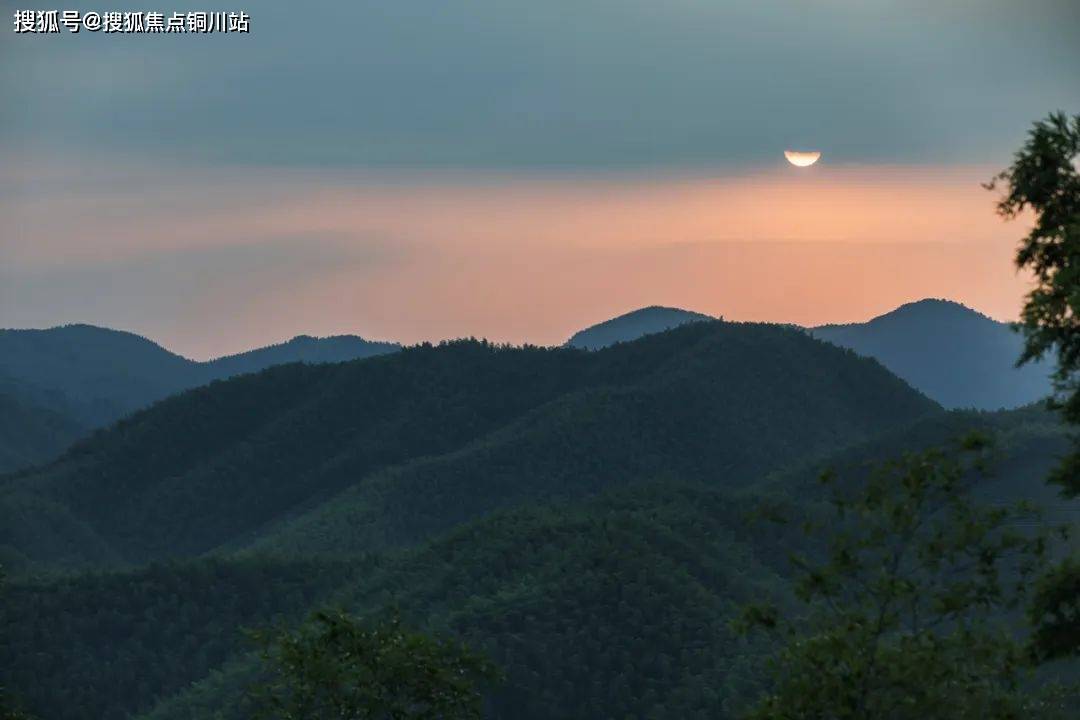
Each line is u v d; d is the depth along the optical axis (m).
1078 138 55.75
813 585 53.78
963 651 52.50
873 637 51.91
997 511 52.81
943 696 51.62
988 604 52.94
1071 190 56.00
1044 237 56.09
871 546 53.25
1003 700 52.53
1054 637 52.84
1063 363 54.22
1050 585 53.06
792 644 53.25
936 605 52.31
